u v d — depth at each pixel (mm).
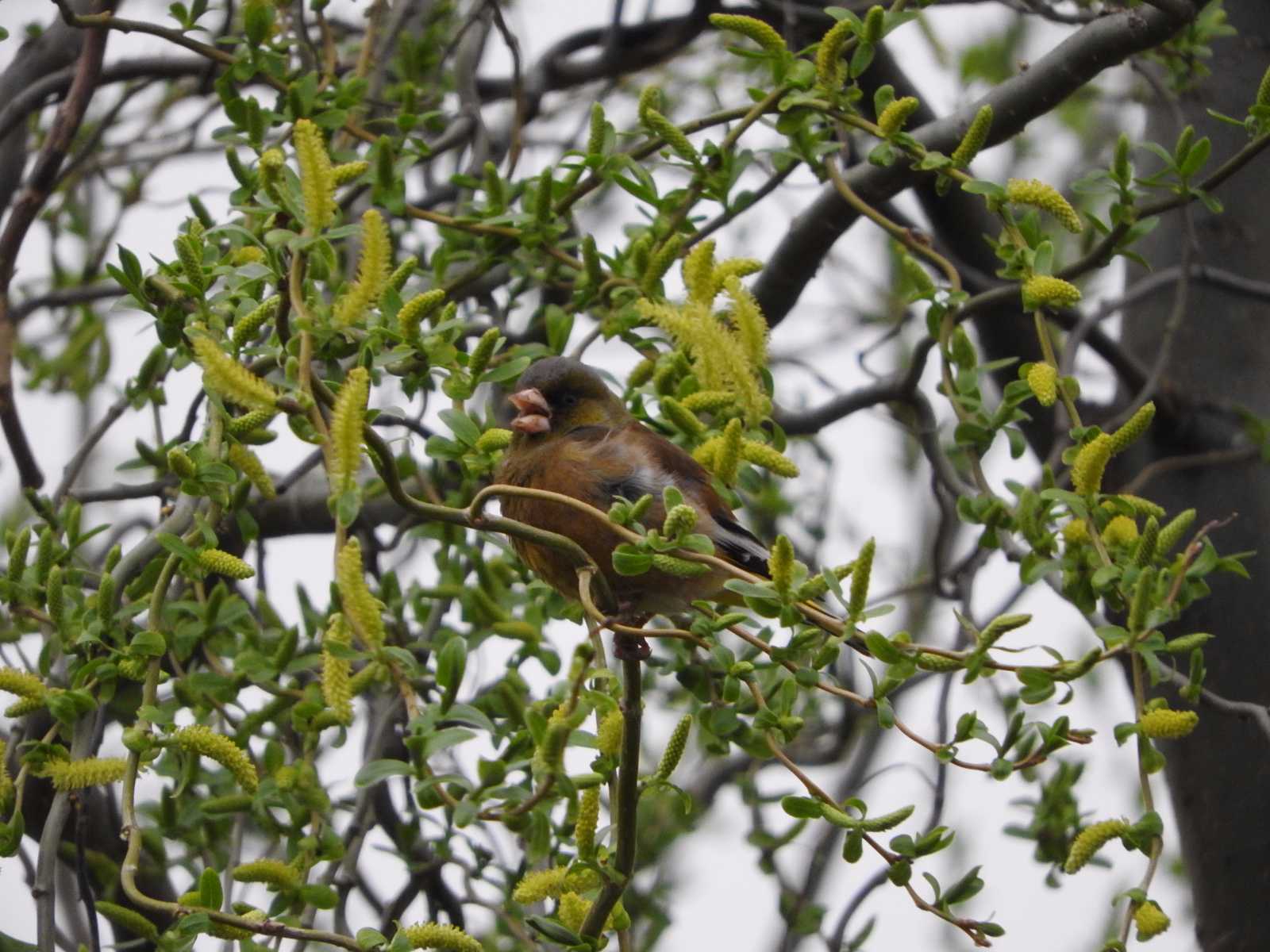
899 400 11805
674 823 12102
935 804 11258
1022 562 8703
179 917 7121
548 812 7719
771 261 12141
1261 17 13148
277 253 7547
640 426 10492
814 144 9945
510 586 11023
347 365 9219
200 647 10172
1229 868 11352
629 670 6941
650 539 7102
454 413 8289
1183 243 12023
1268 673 11406
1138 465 12320
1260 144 8992
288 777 8695
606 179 10367
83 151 12602
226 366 6637
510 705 9305
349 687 7508
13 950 7375
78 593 8477
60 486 9477
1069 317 12562
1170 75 12578
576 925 7152
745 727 8258
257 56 10258
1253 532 11789
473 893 10391
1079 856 7480
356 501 6445
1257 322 12484
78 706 7746
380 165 10234
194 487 7789
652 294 10023
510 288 12039
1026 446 9375
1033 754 7621
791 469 8164
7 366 9695
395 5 12602
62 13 9680
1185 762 11664
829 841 11945
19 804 7695
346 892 9406
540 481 9898
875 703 7277
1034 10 12000
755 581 7242
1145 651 7629
